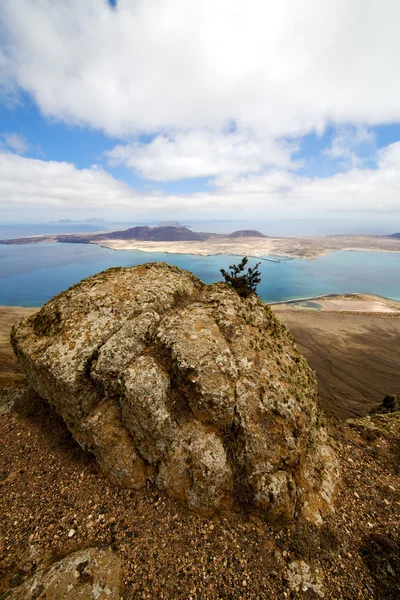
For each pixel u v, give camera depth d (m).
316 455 10.81
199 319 12.00
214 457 9.15
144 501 9.41
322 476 10.41
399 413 15.99
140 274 14.44
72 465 10.70
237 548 8.41
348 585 7.82
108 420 10.01
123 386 9.95
